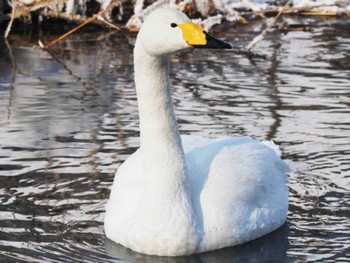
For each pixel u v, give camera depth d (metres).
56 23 19.28
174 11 8.09
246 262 8.71
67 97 14.02
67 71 15.57
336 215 9.83
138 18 18.61
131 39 18.03
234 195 9.09
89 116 13.09
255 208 9.26
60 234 9.29
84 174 10.92
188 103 13.48
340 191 10.49
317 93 13.95
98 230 9.43
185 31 7.93
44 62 16.22
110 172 10.97
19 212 9.83
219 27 18.70
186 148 9.66
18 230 9.36
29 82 14.85
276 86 14.36
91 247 8.98
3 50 17.12
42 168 11.12
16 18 19.09
